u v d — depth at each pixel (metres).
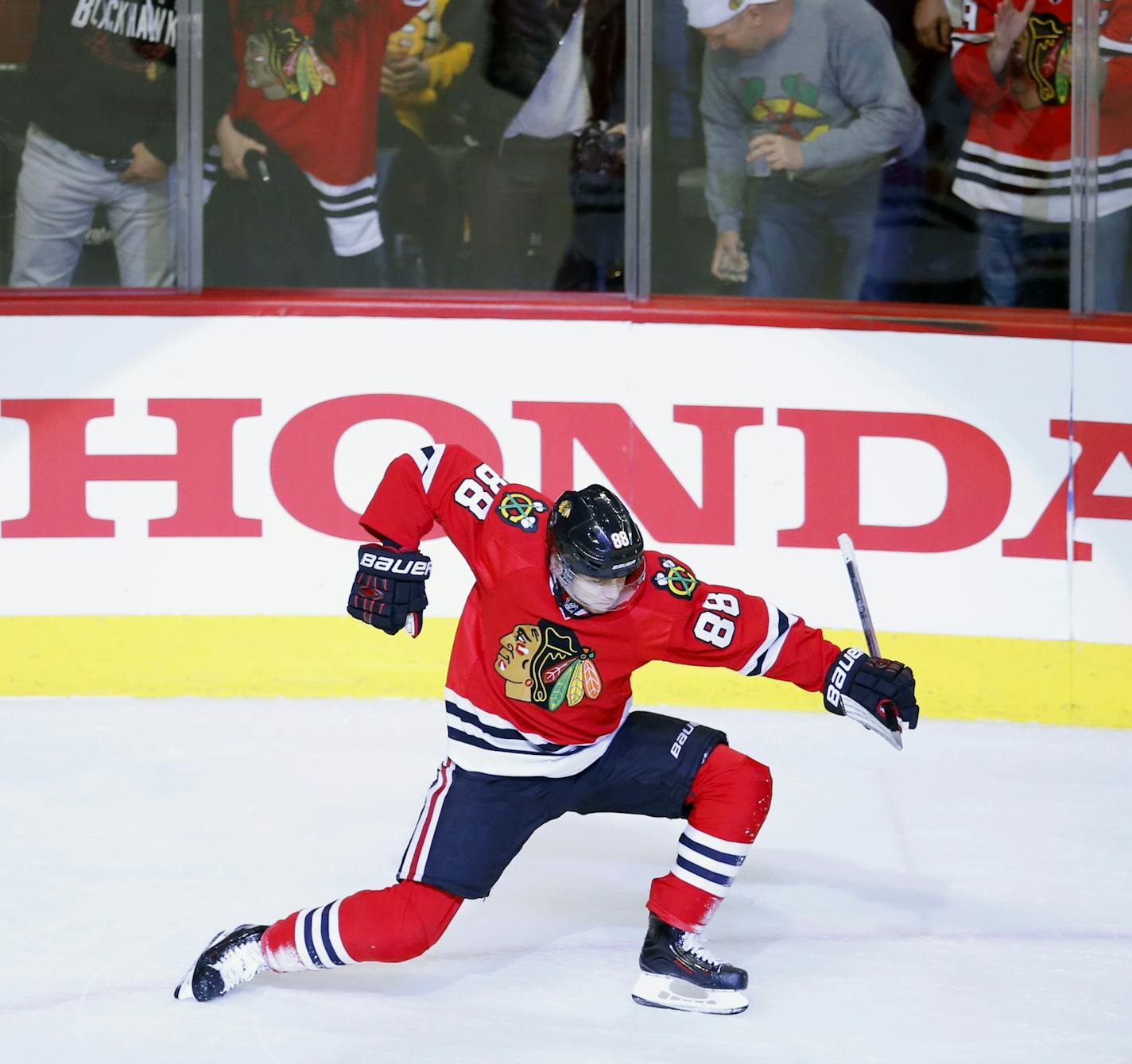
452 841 10.26
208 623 17.62
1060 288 18.17
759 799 10.59
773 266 18.39
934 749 16.48
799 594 17.72
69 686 17.59
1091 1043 10.45
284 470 17.61
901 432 17.47
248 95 18.12
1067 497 17.31
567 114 18.22
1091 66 17.73
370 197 18.44
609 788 10.68
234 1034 10.34
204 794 14.72
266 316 17.48
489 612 10.05
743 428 17.61
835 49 17.86
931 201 18.19
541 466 17.77
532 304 17.70
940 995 11.11
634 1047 10.26
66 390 17.44
